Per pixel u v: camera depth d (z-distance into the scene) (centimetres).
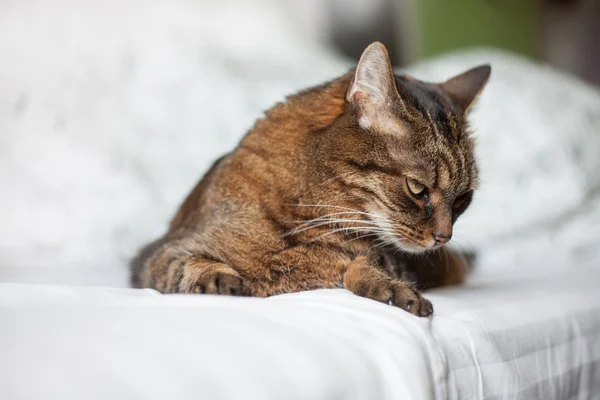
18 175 88
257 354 45
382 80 66
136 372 40
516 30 210
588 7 224
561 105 115
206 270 61
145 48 105
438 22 174
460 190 69
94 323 46
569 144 109
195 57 106
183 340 45
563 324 67
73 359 40
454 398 53
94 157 92
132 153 96
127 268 79
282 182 66
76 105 96
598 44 225
